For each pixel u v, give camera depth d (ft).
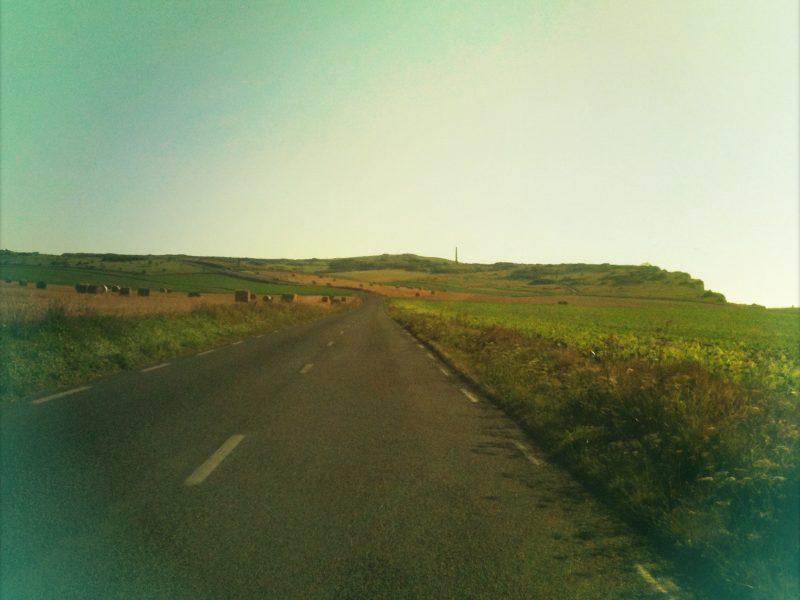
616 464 24.12
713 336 138.82
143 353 62.18
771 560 15.78
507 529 18.16
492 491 21.71
